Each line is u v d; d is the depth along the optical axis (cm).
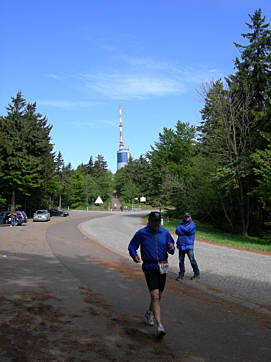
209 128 2731
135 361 384
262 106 2670
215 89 2538
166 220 3962
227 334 487
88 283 806
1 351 396
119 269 1030
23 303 602
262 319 569
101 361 381
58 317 532
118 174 15138
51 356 389
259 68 2650
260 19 2673
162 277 502
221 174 2412
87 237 2150
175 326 514
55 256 1279
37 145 5244
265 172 2080
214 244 1867
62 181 8400
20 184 4956
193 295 730
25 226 3291
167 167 4072
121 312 574
